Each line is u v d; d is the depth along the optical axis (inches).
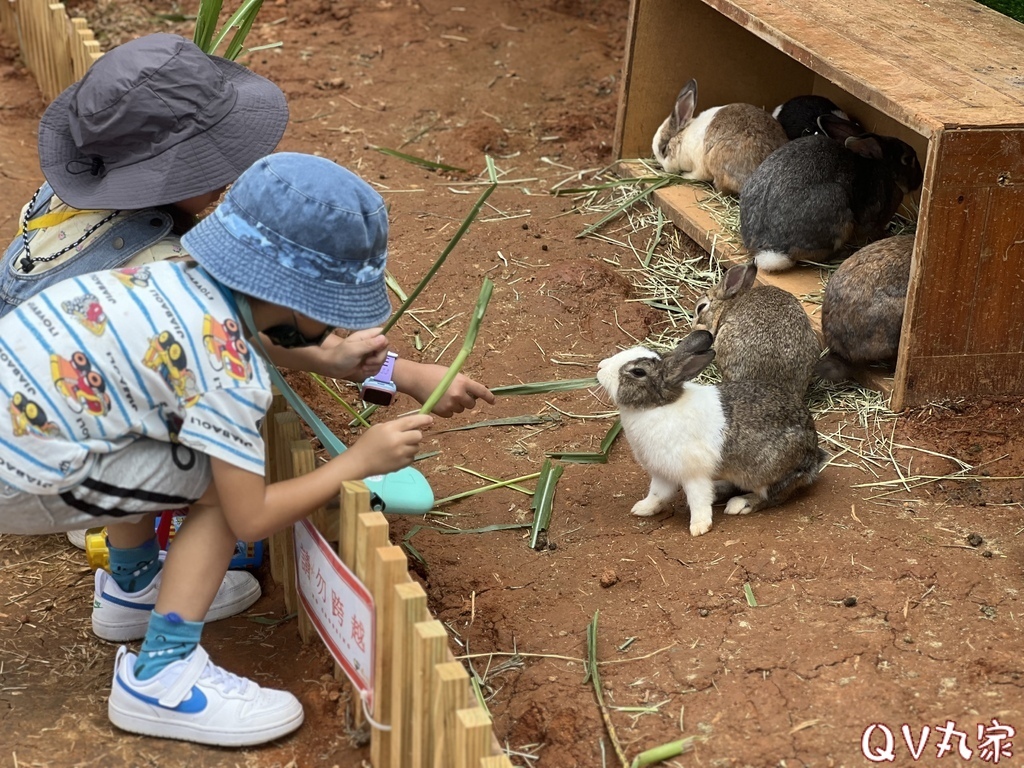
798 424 87.0
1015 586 79.1
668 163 135.0
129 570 76.0
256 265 65.1
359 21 176.1
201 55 76.1
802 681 72.3
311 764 69.4
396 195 132.7
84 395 64.4
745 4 117.9
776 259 116.2
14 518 66.7
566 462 95.5
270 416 77.3
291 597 79.2
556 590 81.4
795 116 134.9
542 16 179.9
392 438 68.9
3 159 137.0
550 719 71.3
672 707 71.4
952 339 96.1
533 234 125.8
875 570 80.7
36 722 71.6
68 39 138.6
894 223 126.8
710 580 80.6
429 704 62.3
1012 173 91.8
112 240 76.2
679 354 86.0
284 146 142.6
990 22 115.0
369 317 66.9
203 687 69.2
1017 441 93.4
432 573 83.7
